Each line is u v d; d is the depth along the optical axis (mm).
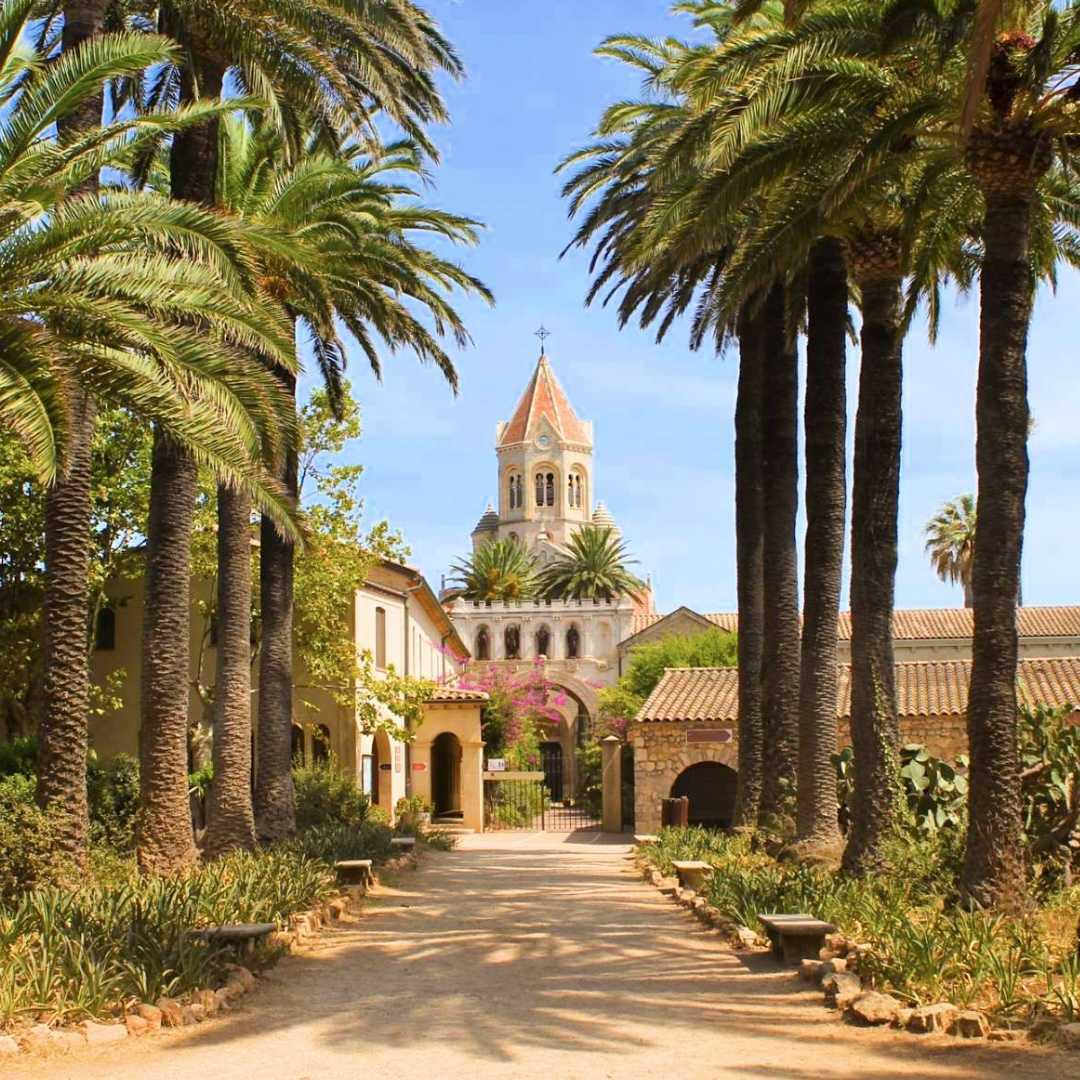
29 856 14656
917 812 19266
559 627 83750
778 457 23734
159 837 18031
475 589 92062
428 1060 8852
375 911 18016
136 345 14312
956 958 10742
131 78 21266
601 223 25969
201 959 11242
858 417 18188
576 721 80375
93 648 35625
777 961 13039
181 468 18875
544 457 110500
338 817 29922
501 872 25484
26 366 13188
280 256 16953
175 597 18641
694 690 38875
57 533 15883
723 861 20625
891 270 17938
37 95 13859
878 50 14625
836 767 21906
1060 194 18047
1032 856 15961
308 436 32844
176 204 14930
